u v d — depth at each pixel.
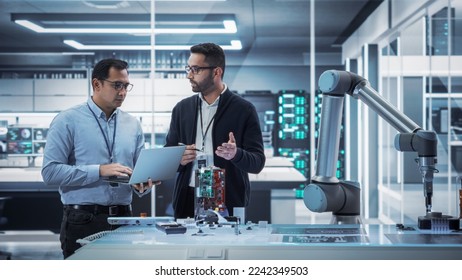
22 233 5.88
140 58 7.49
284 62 8.83
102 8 7.13
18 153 6.84
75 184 2.66
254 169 2.75
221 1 7.21
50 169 2.67
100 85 2.76
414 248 1.80
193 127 2.89
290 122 8.69
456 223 2.16
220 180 2.35
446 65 5.65
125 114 2.92
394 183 6.87
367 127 7.58
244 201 2.89
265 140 8.72
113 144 2.82
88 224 2.71
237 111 2.87
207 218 2.28
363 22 7.90
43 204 5.88
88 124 2.79
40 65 7.87
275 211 5.68
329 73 2.14
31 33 7.78
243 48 8.85
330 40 8.62
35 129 6.88
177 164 2.46
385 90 7.22
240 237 1.98
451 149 5.51
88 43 7.58
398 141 2.16
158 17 7.26
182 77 7.38
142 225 2.29
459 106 5.52
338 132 2.19
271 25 8.47
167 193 5.94
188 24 7.32
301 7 7.47
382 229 2.20
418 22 5.98
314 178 2.21
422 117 6.06
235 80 8.98
